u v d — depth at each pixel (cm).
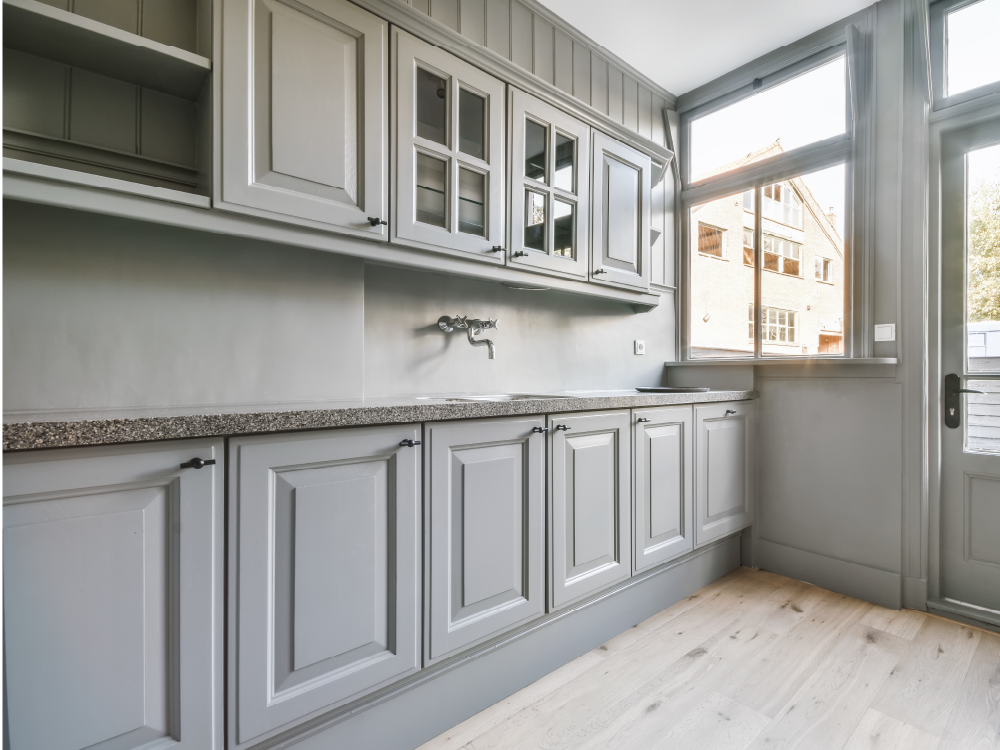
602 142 221
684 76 277
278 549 107
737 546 262
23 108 115
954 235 210
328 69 140
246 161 126
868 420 224
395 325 189
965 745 132
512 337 228
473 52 171
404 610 127
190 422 95
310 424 110
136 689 91
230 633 101
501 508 149
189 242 137
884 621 202
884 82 221
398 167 154
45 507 82
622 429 187
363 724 126
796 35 243
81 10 121
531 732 139
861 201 228
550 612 162
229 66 124
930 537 212
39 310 117
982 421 203
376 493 123
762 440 259
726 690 157
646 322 289
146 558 92
